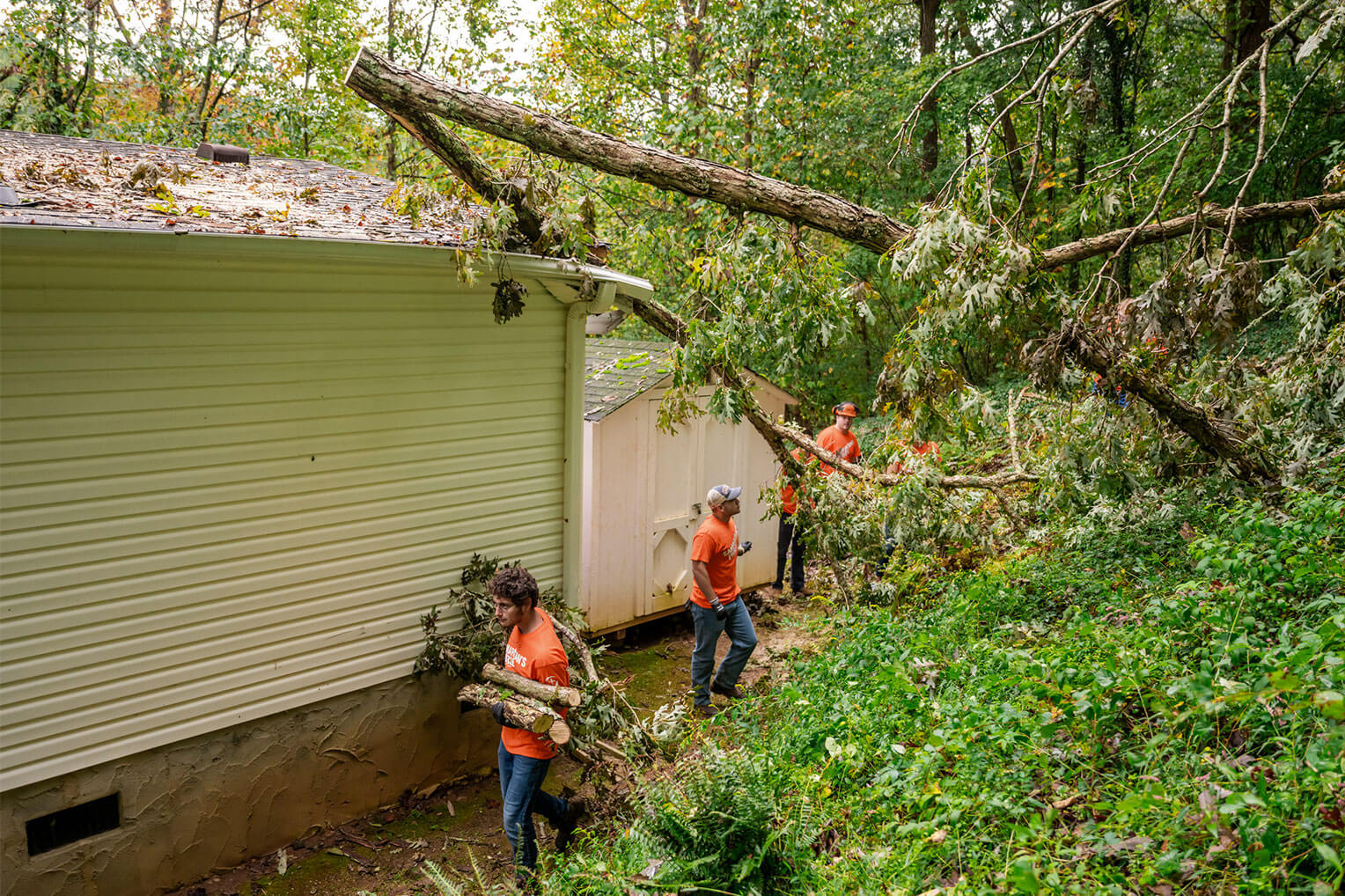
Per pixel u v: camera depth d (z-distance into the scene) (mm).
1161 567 5129
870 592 6242
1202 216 4961
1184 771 2727
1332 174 5445
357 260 4270
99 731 4027
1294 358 5480
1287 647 2900
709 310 5984
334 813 4930
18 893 3850
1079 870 2279
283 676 4652
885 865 2689
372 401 4871
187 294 4125
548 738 4199
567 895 3307
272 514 4535
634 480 7332
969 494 6137
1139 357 4945
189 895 4328
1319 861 2074
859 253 13133
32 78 13203
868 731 3709
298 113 15469
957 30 14547
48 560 3828
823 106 12547
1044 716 3074
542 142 5090
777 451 6441
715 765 3154
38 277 3680
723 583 6148
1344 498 4969
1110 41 13414
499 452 5516
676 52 13602
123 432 4000
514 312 5051
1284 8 12406
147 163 5238
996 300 4492
